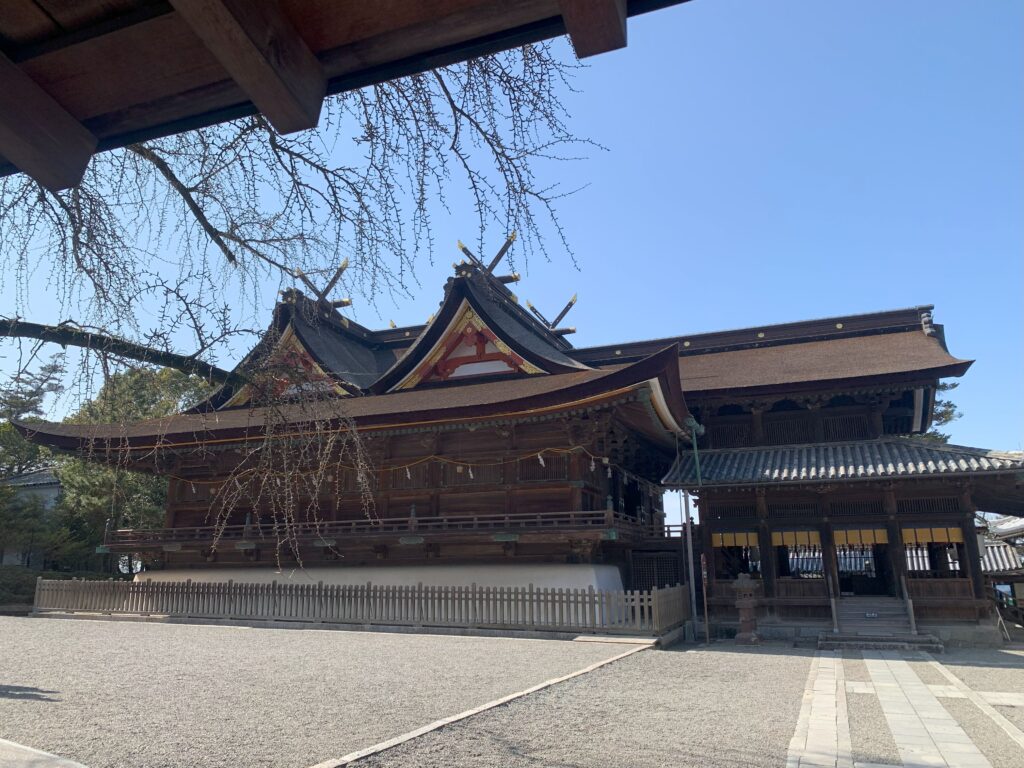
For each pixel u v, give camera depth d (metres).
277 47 2.22
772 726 8.55
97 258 5.17
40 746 6.73
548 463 23.19
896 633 19.61
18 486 36.06
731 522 23.12
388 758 6.49
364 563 25.22
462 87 4.75
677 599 21.44
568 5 2.10
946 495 21.22
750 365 28.31
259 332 5.49
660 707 9.61
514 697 9.81
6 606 29.61
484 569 23.41
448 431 24.31
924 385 23.47
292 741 7.11
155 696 9.51
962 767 6.88
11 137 2.48
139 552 28.34
